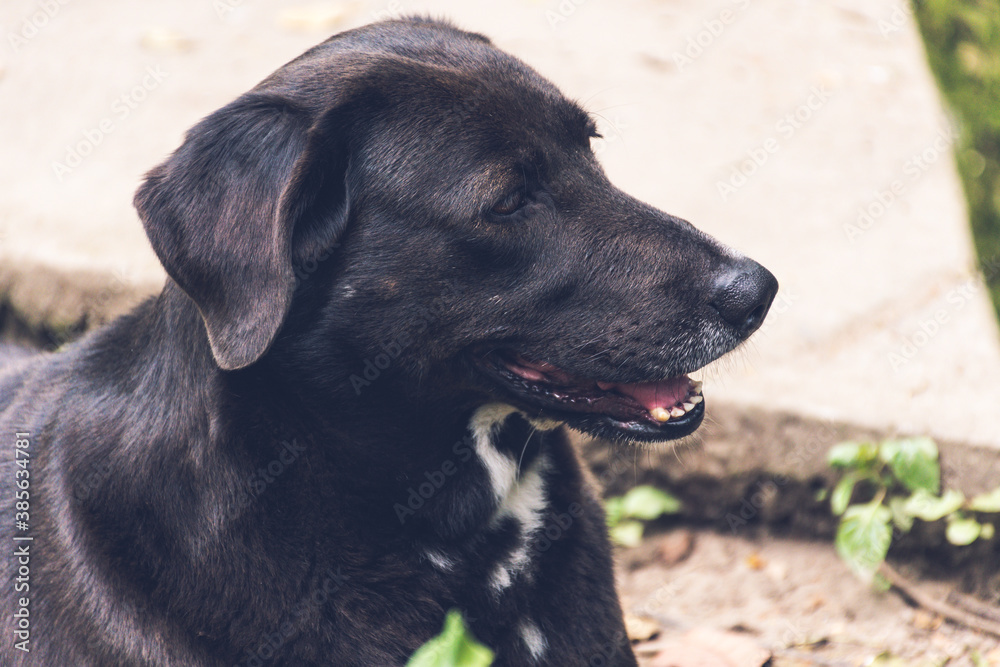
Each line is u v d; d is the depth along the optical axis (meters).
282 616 2.72
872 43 6.82
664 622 3.88
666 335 2.96
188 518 2.72
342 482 2.87
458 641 2.60
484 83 2.92
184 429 2.75
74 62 6.99
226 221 2.64
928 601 3.75
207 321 2.63
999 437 3.78
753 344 4.32
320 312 2.82
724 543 4.26
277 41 7.09
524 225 2.88
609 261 2.94
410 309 2.85
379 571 2.84
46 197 5.54
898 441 3.80
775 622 3.80
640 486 4.39
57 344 5.18
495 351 3.02
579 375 2.99
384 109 2.81
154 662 2.66
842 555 3.82
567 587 3.06
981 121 6.36
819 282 4.73
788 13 7.24
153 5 7.91
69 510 2.81
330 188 2.78
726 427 4.19
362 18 7.25
